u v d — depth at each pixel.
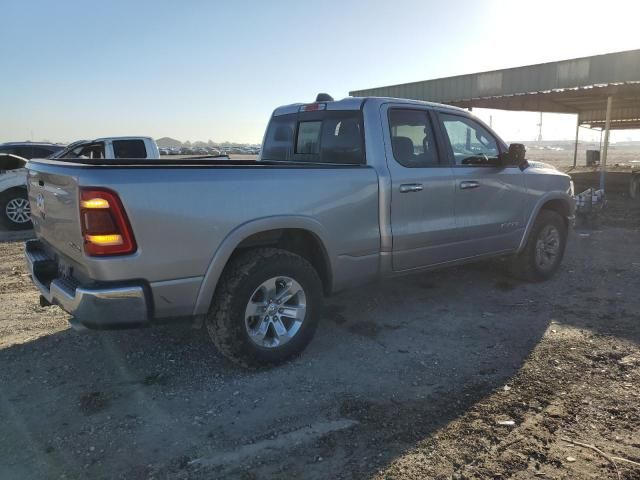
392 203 4.33
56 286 3.31
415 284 5.98
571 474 2.59
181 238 3.20
